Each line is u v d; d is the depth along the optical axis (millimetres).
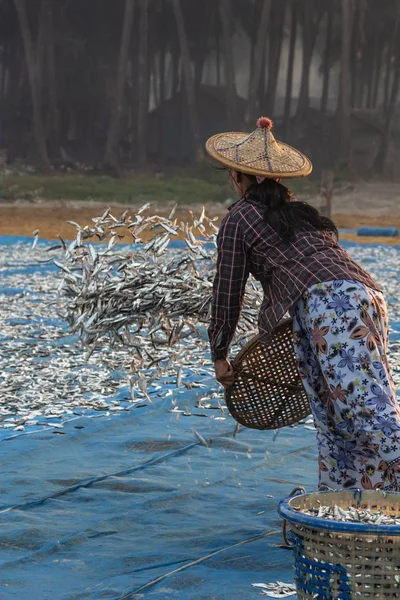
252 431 7824
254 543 5156
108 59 83875
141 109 76125
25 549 5152
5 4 82000
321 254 4820
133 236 6090
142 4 75938
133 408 8492
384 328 4844
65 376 9859
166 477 6531
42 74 82750
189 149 79812
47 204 50219
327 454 4887
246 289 6145
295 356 5277
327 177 27875
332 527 3758
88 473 6586
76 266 6016
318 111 84812
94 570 4820
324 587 3871
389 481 4723
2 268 21938
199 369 9992
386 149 79812
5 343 12070
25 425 7883
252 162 5016
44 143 73312
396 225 42344
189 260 5930
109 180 59500
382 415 4586
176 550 5098
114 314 5832
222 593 4434
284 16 83500
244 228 4953
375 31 85125
